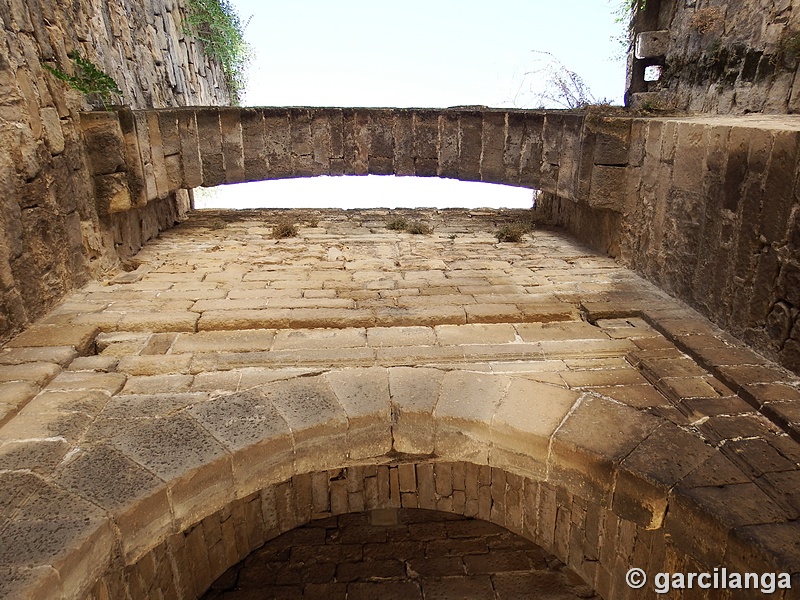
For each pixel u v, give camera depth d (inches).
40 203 173.3
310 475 213.5
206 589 204.1
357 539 230.2
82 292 194.7
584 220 280.7
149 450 115.0
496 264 238.2
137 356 151.0
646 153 213.5
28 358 144.7
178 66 327.0
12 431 117.9
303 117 269.7
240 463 117.4
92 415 124.3
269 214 349.4
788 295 137.3
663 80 297.0
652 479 107.4
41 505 100.8
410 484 219.8
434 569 217.2
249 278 214.4
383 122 274.5
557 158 259.0
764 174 144.6
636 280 213.6
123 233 240.8
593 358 151.8
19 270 160.6
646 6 298.0
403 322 172.4
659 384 137.3
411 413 128.9
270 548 225.8
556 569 216.7
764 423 121.1
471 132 271.9
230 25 399.5
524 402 130.7
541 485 190.2
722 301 164.2
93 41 219.3
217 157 264.2
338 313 175.5
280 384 137.9
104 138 209.0
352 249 264.7
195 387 136.8
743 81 226.1
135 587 152.1
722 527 97.3
